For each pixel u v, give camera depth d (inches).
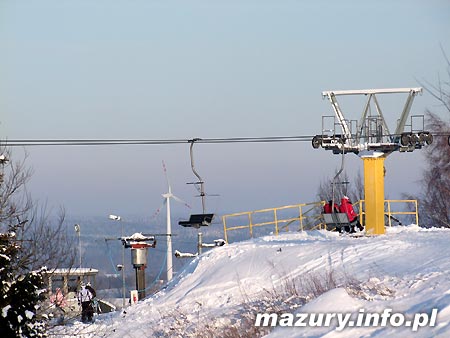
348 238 2748.5
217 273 2465.6
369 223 2891.2
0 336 1787.6
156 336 2113.7
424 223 4520.2
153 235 3486.7
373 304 1441.9
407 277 1800.0
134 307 2500.0
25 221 1959.9
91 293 2534.5
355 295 1668.3
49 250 2038.6
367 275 2007.9
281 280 2256.4
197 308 2251.5
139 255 3430.1
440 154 4301.2
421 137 2859.3
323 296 1421.0
